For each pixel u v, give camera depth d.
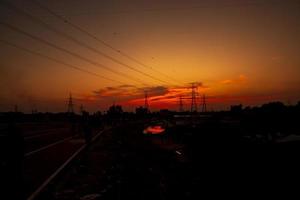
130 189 10.74
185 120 58.56
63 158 17.12
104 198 9.58
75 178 12.16
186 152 21.16
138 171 14.11
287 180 10.94
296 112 30.28
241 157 15.24
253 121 29.70
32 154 19.02
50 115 122.06
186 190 10.78
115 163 16.11
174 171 14.20
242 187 10.79
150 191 10.59
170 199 9.77
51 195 9.55
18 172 10.93
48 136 34.47
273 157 13.81
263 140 17.11
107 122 73.56
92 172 13.47
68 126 61.28
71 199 9.31
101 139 32.28
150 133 42.97
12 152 10.90
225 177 12.33
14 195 9.07
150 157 18.97
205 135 24.84
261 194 9.91
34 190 9.75
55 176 12.02
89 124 25.64
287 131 19.89
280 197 9.49
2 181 10.15
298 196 9.45
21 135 11.35
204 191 10.65
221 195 10.14
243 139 19.00
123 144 27.02
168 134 38.75
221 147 19.17
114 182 11.70
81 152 20.25
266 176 11.66
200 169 14.45
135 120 102.94
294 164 12.52
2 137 11.02
